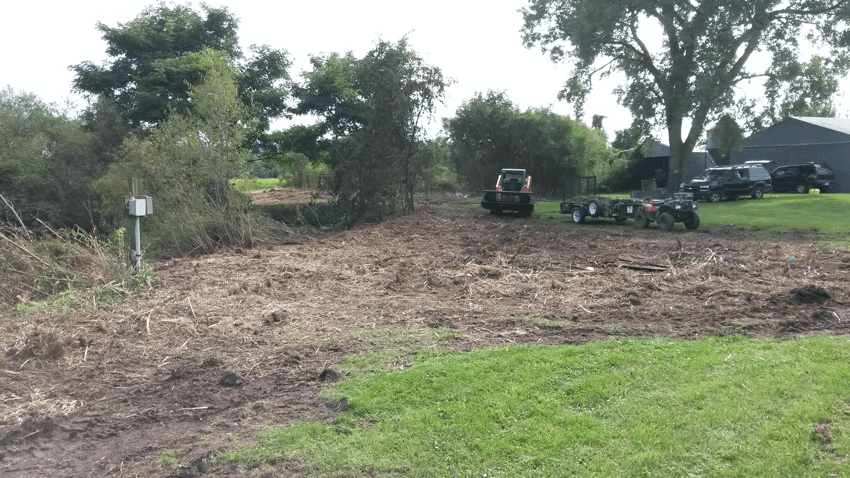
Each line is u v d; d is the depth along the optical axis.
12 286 9.66
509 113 38.19
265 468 3.87
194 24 27.83
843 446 3.49
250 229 16.70
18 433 4.41
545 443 3.96
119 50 26.86
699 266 10.85
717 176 26.53
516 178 24.78
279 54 28.34
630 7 29.70
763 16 27.83
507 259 12.65
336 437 4.25
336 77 27.53
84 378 5.74
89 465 3.99
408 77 22.50
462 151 38.41
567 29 31.28
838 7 28.08
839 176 33.84
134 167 17.61
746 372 4.84
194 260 13.67
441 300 8.94
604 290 9.09
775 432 3.75
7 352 6.35
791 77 29.34
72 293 9.20
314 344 6.69
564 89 34.25
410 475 3.72
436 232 18.20
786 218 18.86
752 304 7.70
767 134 37.81
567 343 6.37
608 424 4.18
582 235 16.64
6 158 21.34
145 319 7.79
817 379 4.49
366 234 18.30
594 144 41.72
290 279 10.82
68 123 24.45
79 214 22.14
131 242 10.05
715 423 3.98
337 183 22.48
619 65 33.22
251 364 6.07
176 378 5.71
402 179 23.14
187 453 4.11
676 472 3.50
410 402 4.80
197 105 18.25
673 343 5.98
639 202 18.47
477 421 4.35
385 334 7.01
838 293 8.08
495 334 6.89
